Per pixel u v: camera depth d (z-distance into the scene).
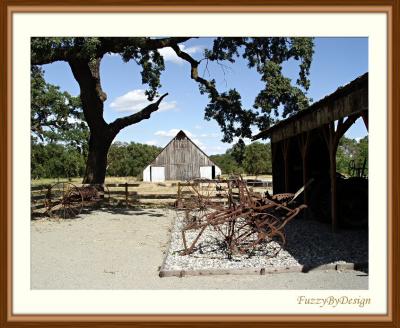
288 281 5.85
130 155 73.19
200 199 13.34
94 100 18.44
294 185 14.83
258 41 17.95
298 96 17.31
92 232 10.71
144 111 18.80
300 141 12.88
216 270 6.29
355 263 6.53
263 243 8.62
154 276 6.23
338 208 10.63
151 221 13.02
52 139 26.97
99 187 18.48
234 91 19.33
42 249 8.38
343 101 8.22
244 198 8.03
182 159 45.50
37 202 16.94
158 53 20.23
